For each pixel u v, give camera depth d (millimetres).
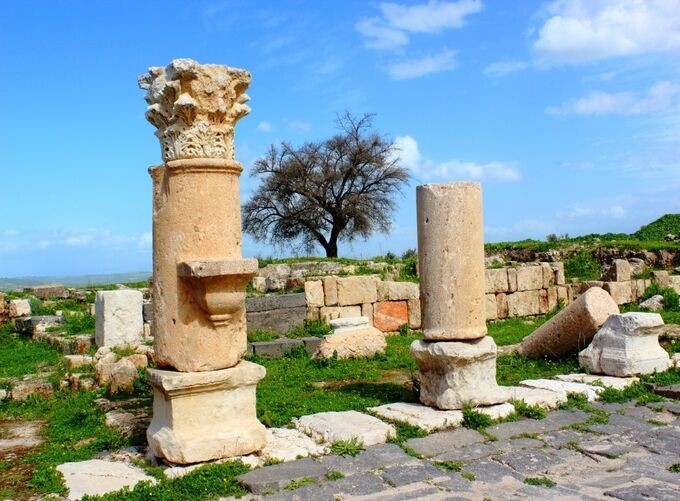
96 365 10383
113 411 8297
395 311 16406
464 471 5754
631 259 22578
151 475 5637
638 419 7344
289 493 5277
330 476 5633
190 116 5840
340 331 12609
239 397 6051
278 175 43094
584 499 5105
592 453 6211
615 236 27641
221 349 5945
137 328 13188
